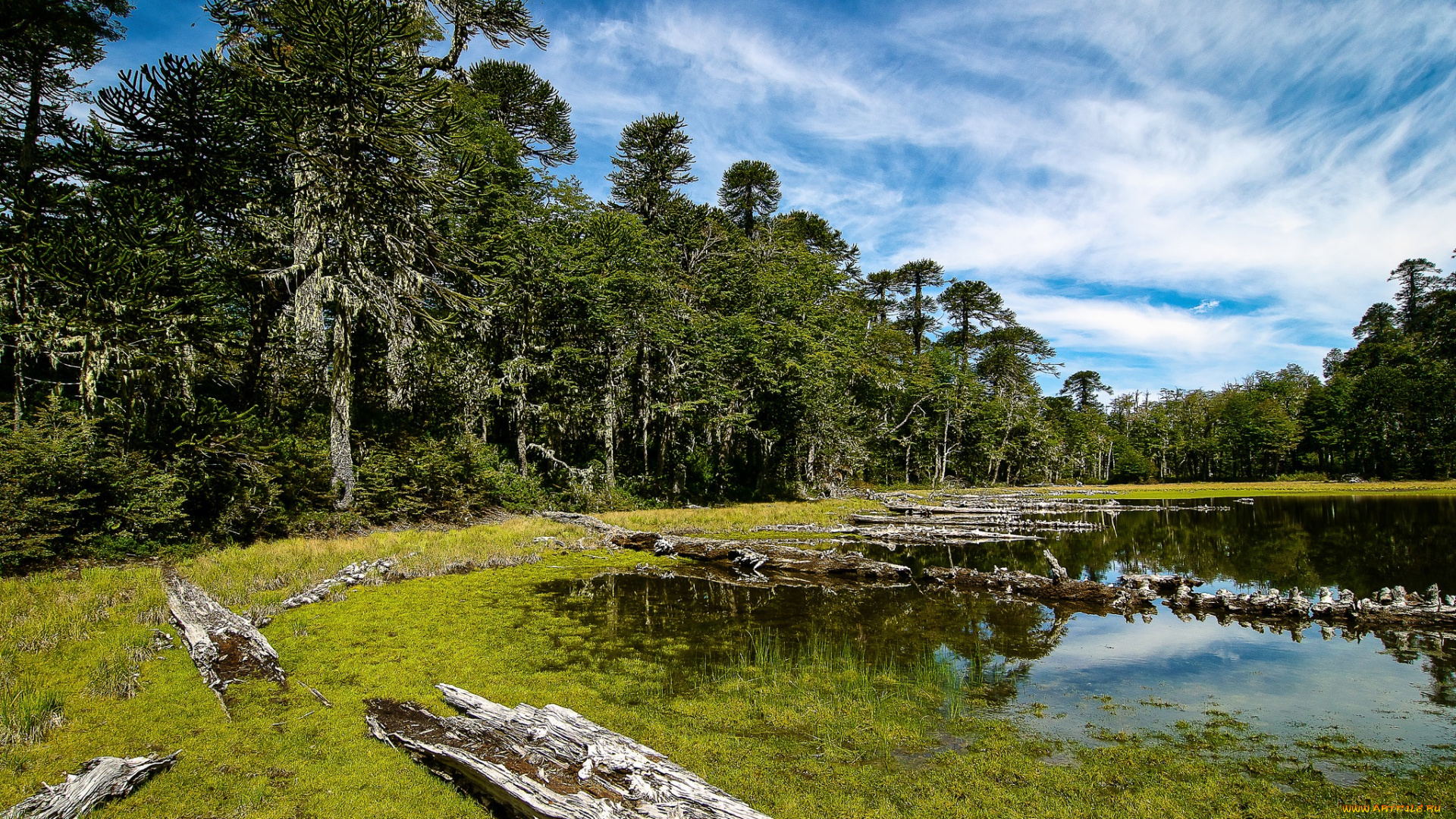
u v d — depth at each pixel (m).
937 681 6.53
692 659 7.16
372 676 6.35
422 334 17.89
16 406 11.12
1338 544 17.30
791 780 4.52
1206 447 66.44
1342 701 6.07
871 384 39.56
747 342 28.66
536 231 22.53
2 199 11.52
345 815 3.95
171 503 11.12
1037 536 19.11
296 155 14.38
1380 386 50.91
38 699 5.14
